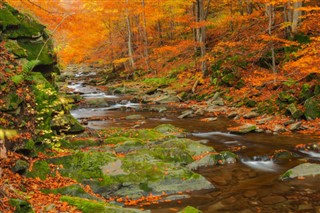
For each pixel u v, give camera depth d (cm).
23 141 797
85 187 747
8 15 1071
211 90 2072
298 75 1636
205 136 1267
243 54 2134
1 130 741
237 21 2711
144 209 669
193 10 2775
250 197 718
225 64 2152
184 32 3325
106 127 1438
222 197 721
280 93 1535
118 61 3216
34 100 907
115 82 3250
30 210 507
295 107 1411
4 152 725
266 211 648
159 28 3475
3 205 483
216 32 2916
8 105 798
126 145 1012
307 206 664
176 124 1505
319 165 848
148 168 801
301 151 1029
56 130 974
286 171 857
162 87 2528
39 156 822
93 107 2086
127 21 3203
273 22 2197
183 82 2434
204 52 2325
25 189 666
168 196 727
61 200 618
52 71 1217
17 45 1031
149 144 1076
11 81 842
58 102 991
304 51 1516
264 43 2095
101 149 987
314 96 1391
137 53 3531
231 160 967
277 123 1365
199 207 675
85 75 4206
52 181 742
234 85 1978
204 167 924
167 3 2600
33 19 1191
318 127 1256
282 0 1636
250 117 1524
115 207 596
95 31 3155
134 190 748
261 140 1174
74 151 890
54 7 1736
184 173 797
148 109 1931
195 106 1906
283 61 1878
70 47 2922
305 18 1969
